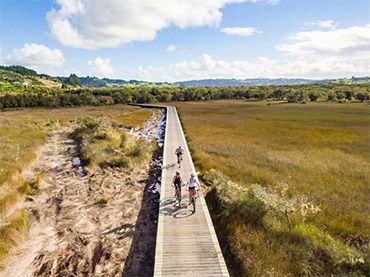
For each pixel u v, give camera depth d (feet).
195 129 146.51
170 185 63.57
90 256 43.01
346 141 113.60
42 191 65.46
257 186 52.85
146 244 45.88
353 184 66.23
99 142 102.83
